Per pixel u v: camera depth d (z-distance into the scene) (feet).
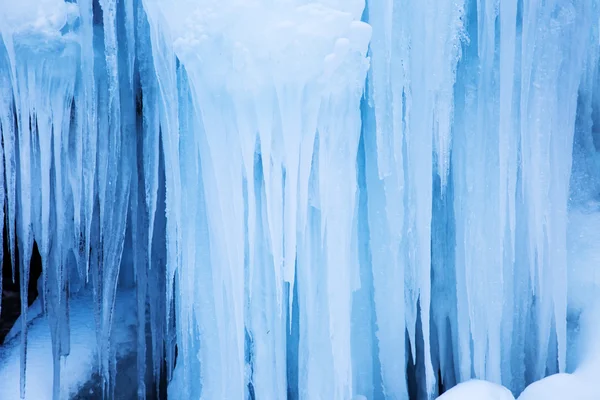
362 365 15.03
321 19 12.41
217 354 14.16
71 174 14.43
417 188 14.19
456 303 15.29
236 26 12.37
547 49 14.16
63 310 15.42
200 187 13.87
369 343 15.06
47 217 14.25
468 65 14.40
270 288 14.02
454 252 15.20
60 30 13.32
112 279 14.92
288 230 13.32
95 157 14.21
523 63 13.99
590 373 13.85
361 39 12.65
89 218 14.37
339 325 13.98
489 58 14.11
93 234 15.29
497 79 14.23
